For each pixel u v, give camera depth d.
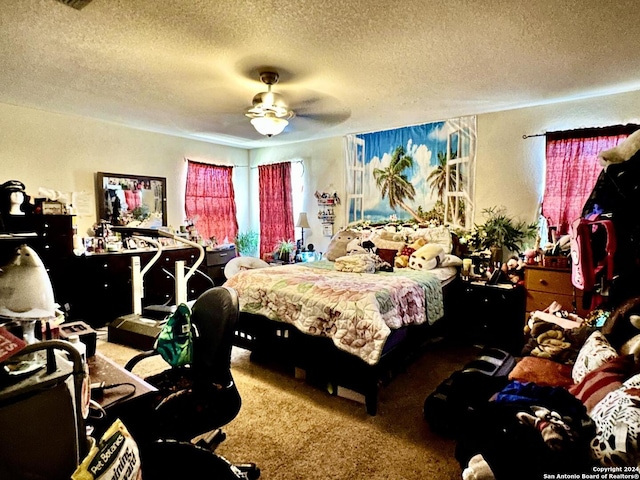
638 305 1.78
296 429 2.18
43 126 3.98
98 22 2.04
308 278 3.02
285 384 2.77
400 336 2.74
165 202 5.11
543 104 3.64
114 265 4.17
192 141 5.49
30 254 0.93
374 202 4.91
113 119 4.34
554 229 3.50
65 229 3.81
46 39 2.24
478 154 4.06
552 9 1.90
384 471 1.83
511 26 2.08
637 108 3.20
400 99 3.49
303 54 2.46
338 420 2.28
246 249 6.17
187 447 1.12
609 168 1.86
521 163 3.80
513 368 2.11
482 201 4.07
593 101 3.39
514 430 1.16
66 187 4.20
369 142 4.89
